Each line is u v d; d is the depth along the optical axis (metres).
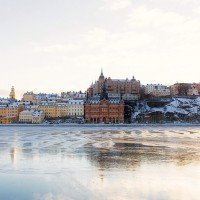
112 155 83.56
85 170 62.41
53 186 50.28
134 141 126.19
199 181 53.56
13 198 44.47
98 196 45.22
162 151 92.44
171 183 52.25
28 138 140.62
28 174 58.62
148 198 44.50
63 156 81.31
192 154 85.50
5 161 73.00
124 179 54.75
